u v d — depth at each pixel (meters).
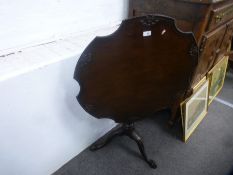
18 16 0.95
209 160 1.42
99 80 0.93
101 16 1.33
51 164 1.24
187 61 1.06
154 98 1.12
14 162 1.02
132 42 0.89
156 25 0.88
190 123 1.57
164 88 1.11
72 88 1.09
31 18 1.00
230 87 2.18
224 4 1.31
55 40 1.14
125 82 0.99
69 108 1.15
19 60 0.95
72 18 1.17
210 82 1.74
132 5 1.46
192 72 1.14
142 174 1.32
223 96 2.04
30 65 0.91
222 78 2.06
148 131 1.63
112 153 1.44
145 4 1.39
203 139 1.57
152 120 1.73
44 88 0.97
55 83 1.01
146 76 1.02
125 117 1.13
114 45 0.87
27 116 0.96
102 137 1.49
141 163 1.38
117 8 1.42
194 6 1.17
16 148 0.99
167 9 1.29
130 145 1.50
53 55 1.00
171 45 0.97
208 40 1.30
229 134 1.62
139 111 1.13
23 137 0.99
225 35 1.61
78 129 1.29
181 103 1.45
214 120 1.75
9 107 0.88
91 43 0.82
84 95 0.94
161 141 1.55
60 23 1.13
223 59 1.92
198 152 1.47
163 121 1.72
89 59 0.85
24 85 0.89
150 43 0.92
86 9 1.22
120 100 1.04
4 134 0.91
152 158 1.42
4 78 0.82
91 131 1.41
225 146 1.52
